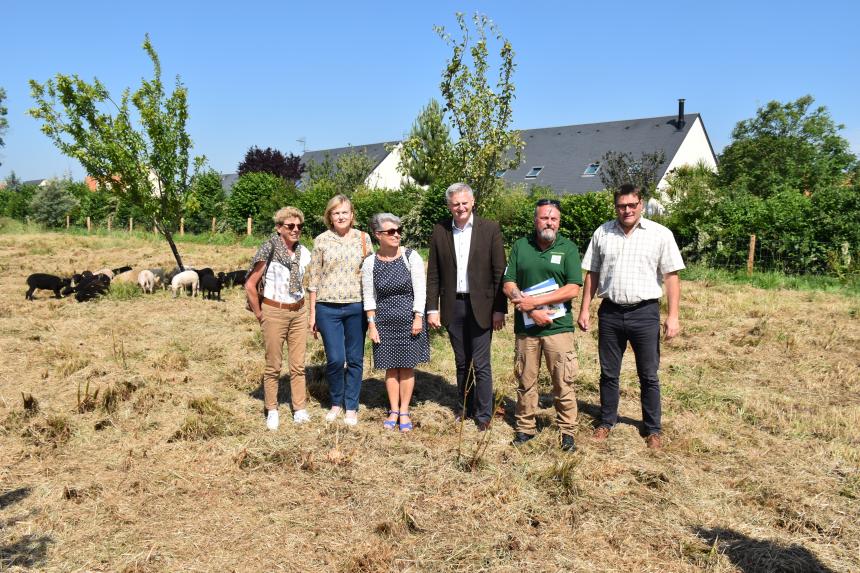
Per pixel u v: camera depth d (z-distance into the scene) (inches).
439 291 183.6
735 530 130.4
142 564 114.6
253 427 184.4
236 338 295.1
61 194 1605.6
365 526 130.3
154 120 426.0
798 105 1878.7
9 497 139.8
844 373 247.4
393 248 179.0
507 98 346.9
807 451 172.2
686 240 636.7
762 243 579.2
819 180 825.5
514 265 171.3
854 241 539.8
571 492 144.9
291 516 133.3
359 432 179.9
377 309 180.1
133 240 885.2
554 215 164.2
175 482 148.0
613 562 119.0
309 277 183.0
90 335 293.0
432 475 152.5
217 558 117.8
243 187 1135.0
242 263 609.3
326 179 1369.3
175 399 205.3
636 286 169.5
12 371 234.7
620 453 168.7
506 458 164.4
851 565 117.8
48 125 415.5
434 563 117.3
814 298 441.7
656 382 175.2
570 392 167.3
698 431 185.9
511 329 325.1
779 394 224.2
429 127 769.6
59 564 114.6
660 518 135.1
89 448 168.1
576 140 1402.6
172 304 374.6
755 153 1691.7
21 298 389.4
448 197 176.1
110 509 134.6
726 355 279.1
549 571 115.6
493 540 125.4
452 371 246.5
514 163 363.6
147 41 421.1
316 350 268.2
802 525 131.4
